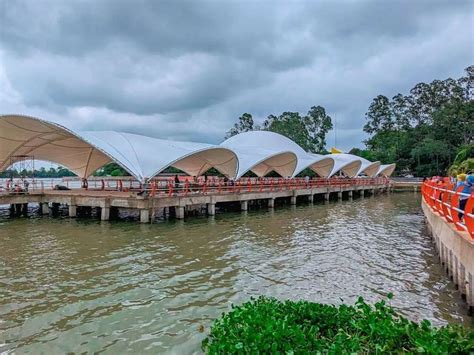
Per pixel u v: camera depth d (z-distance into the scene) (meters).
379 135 92.75
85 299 9.77
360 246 16.50
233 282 11.19
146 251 15.05
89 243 16.55
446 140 70.31
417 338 4.66
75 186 45.25
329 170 50.94
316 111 101.88
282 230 20.61
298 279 11.50
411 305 9.30
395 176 76.94
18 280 11.32
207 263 13.31
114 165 72.88
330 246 16.44
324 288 10.65
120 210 28.20
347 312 5.98
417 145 72.06
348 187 44.97
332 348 4.61
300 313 6.01
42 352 7.07
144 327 8.12
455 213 8.59
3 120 23.92
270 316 5.73
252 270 12.47
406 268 12.80
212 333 6.00
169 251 15.08
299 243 17.03
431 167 69.12
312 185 40.09
